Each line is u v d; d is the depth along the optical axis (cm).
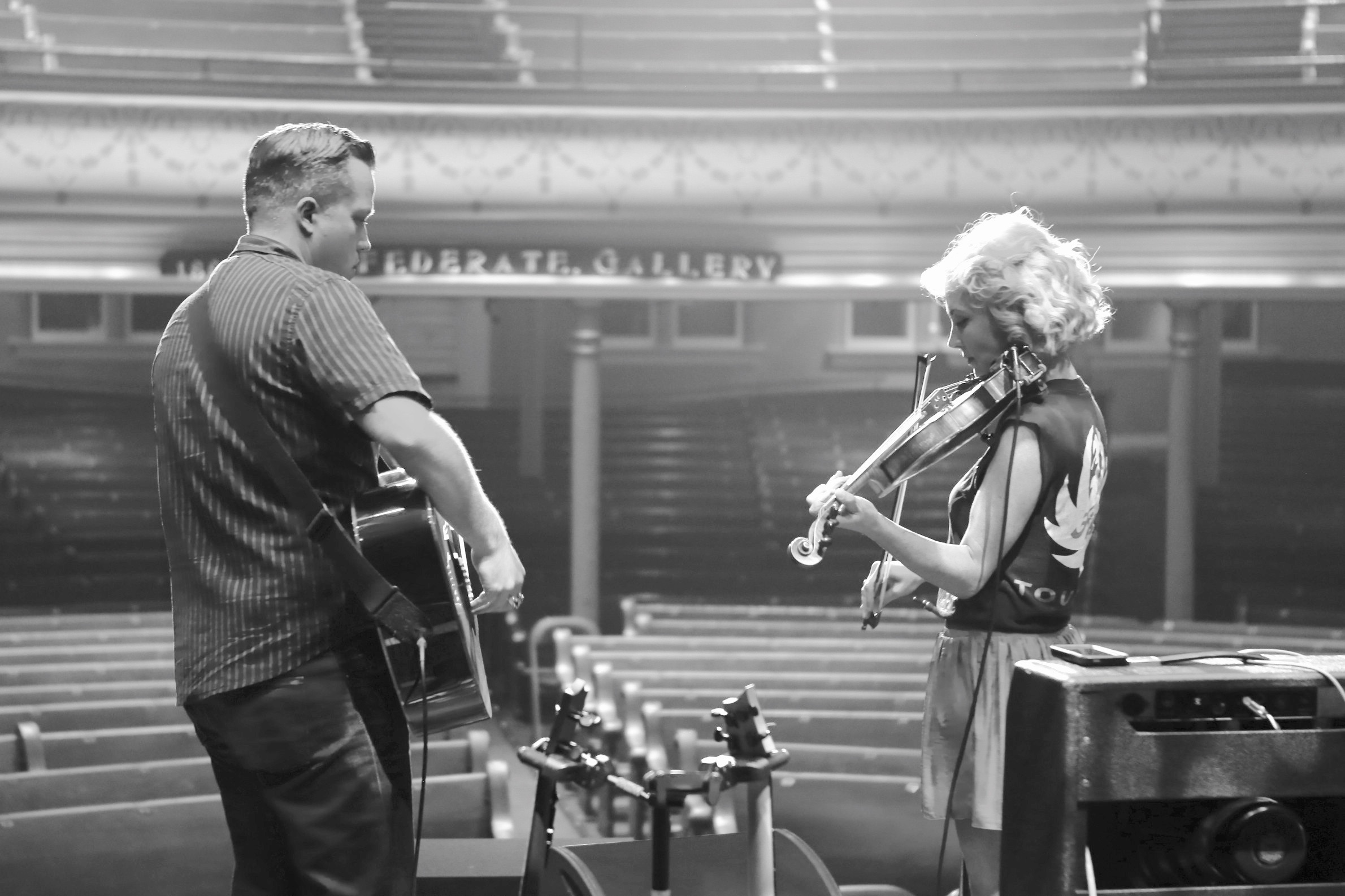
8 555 1239
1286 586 1274
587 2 1209
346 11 1143
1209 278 979
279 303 215
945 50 1162
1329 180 960
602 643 742
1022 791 202
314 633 217
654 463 1482
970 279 234
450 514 213
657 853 212
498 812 444
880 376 1591
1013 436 228
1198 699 198
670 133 986
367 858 218
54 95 949
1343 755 199
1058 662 206
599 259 993
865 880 443
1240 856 196
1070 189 979
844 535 1359
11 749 504
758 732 218
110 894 396
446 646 224
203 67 995
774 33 1200
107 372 1541
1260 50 1101
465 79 1100
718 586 1315
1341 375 1562
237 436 216
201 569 220
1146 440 1499
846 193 988
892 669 686
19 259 965
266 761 217
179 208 971
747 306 1605
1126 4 1191
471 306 1565
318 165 226
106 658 734
